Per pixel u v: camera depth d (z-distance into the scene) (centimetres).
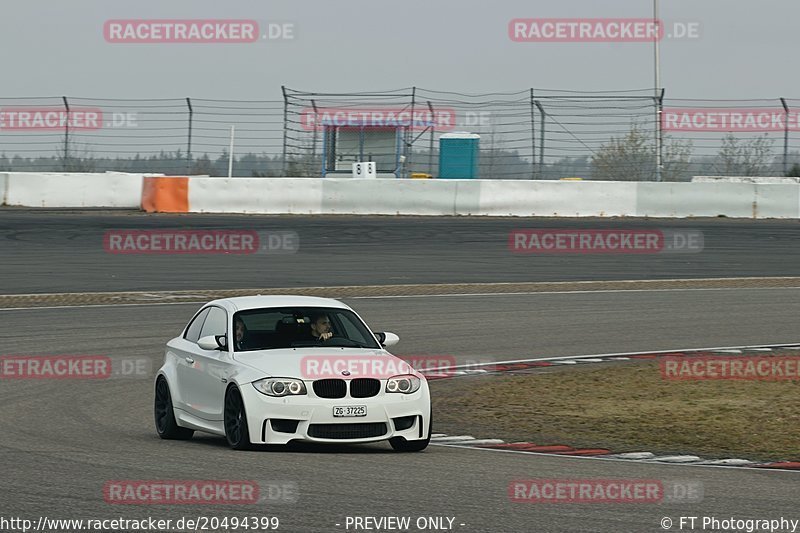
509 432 4231
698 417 4581
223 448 3662
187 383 3928
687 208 13888
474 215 13875
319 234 12219
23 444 3662
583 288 9200
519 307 8131
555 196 13875
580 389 5303
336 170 17412
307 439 3459
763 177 14812
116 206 15012
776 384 5456
